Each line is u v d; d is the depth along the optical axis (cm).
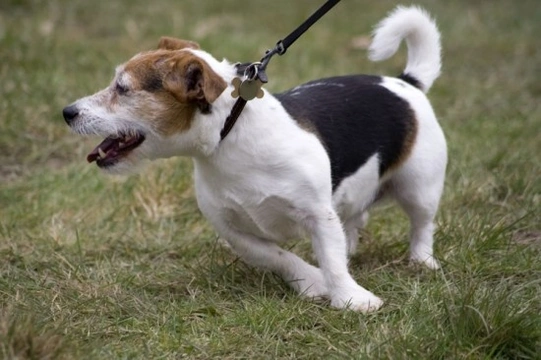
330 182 718
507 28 1762
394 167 796
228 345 652
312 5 1923
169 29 1630
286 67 1425
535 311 673
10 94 1233
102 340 659
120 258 859
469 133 1177
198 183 732
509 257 805
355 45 1611
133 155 693
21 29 1554
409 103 798
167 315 704
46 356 596
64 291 753
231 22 1733
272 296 747
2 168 1091
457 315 655
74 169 1059
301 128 710
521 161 1066
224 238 757
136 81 675
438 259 815
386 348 620
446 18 1802
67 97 1237
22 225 924
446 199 970
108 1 1833
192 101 668
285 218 726
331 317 696
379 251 859
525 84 1416
